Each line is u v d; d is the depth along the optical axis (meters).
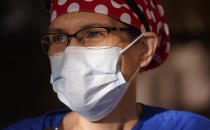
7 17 7.27
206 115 7.86
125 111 1.45
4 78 7.75
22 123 1.62
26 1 7.14
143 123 1.50
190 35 7.94
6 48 7.73
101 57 1.34
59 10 1.40
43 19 7.24
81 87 1.33
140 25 1.47
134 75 1.45
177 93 8.07
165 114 1.55
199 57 8.18
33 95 7.75
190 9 7.65
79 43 1.37
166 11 7.61
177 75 8.12
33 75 7.90
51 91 7.81
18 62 7.85
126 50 1.40
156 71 8.12
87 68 1.33
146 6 1.51
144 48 1.51
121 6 1.40
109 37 1.36
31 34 7.54
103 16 1.37
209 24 7.73
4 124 7.16
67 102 1.37
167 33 1.65
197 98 8.08
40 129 1.55
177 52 8.22
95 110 1.36
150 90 8.03
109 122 1.42
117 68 1.36
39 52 7.94
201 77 8.15
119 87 1.37
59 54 1.41
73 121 1.53
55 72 1.40
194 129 1.48
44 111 7.56
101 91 1.35
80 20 1.35
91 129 1.43
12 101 7.61
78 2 1.36
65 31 1.37
